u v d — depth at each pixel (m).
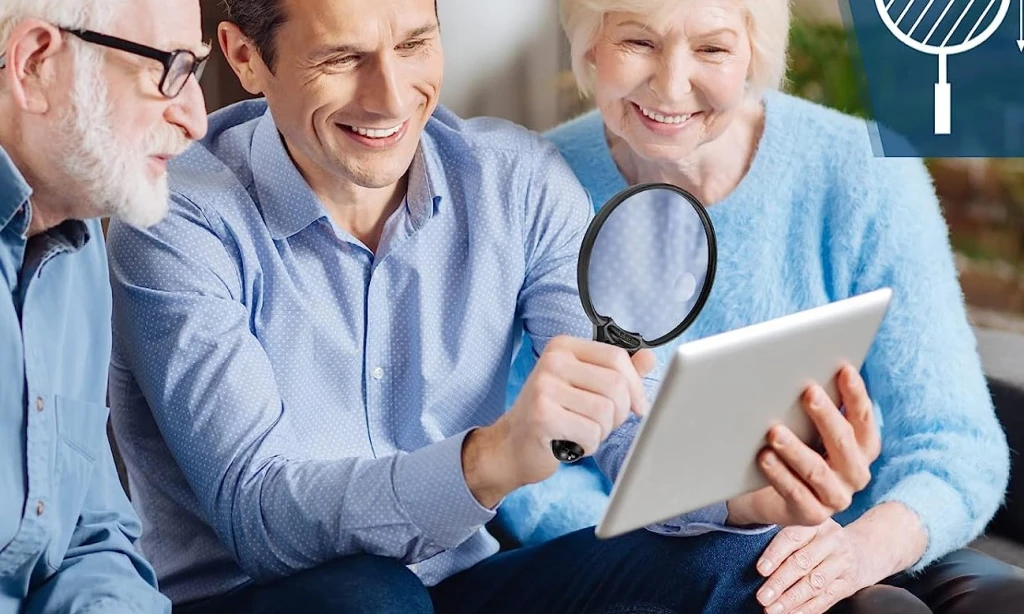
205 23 1.83
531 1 2.01
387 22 1.41
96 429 1.33
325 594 1.31
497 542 1.72
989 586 1.55
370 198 1.57
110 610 1.23
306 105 1.45
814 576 1.50
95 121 1.19
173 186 1.51
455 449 1.32
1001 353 2.01
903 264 1.80
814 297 1.83
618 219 1.20
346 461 1.38
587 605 1.55
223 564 1.55
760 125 1.82
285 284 1.54
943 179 2.98
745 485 1.29
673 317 1.22
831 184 1.81
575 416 1.21
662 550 1.52
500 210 1.64
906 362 1.78
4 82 1.18
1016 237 2.93
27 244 1.26
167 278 1.46
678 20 1.64
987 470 1.72
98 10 1.17
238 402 1.43
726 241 1.82
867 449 1.30
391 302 1.60
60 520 1.27
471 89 2.04
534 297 1.67
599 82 1.74
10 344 1.18
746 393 1.17
